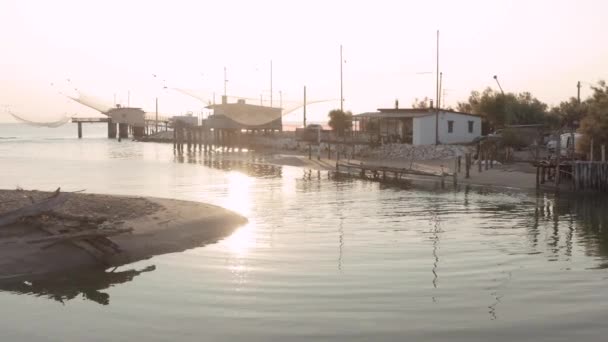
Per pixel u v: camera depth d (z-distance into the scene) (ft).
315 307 42.83
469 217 83.87
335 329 38.47
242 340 36.94
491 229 74.28
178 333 38.34
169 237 65.62
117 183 131.34
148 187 123.44
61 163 193.77
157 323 40.24
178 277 51.62
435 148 181.47
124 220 68.80
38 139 437.17
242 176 150.71
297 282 49.34
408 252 60.44
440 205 96.43
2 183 129.90
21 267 53.21
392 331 38.06
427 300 44.29
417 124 191.01
